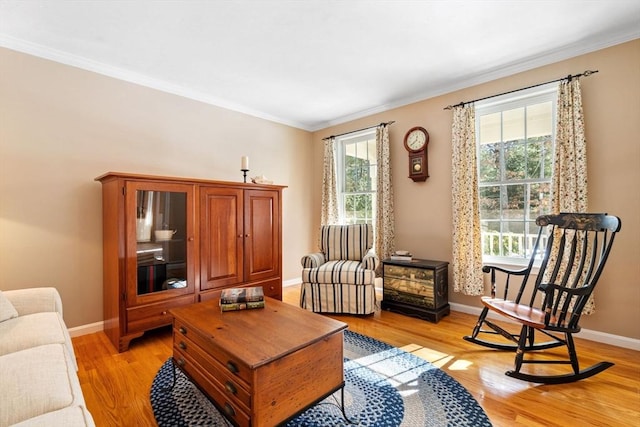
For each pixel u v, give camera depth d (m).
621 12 2.06
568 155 2.48
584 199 2.41
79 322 2.59
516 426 1.48
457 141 3.15
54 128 2.49
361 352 2.29
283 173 4.38
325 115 4.25
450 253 3.31
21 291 1.80
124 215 2.33
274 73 2.95
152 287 2.49
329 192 4.42
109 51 2.51
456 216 3.15
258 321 1.64
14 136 2.32
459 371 2.01
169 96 3.19
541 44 2.46
